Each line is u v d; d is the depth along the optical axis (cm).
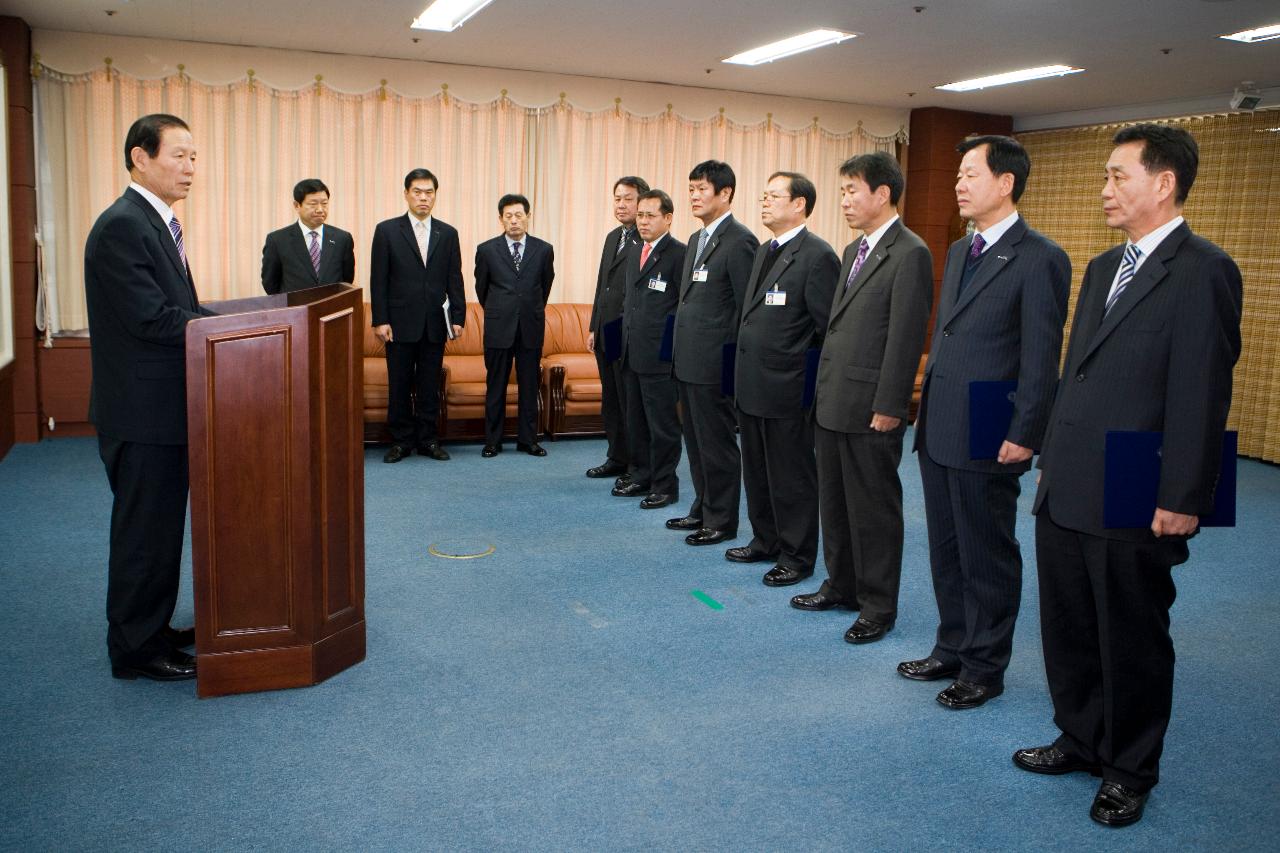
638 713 297
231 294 723
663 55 697
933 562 319
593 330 602
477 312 773
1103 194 238
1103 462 234
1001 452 279
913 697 313
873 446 342
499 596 396
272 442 290
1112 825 243
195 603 291
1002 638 305
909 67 713
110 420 289
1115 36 595
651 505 540
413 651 338
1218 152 775
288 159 724
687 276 463
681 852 227
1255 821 248
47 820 231
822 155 888
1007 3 528
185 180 294
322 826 233
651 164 827
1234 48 616
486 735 280
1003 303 282
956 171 907
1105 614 239
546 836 231
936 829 239
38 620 354
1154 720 244
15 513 489
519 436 682
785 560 419
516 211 646
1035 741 286
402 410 648
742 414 426
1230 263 223
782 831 237
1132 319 232
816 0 536
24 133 639
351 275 642
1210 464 219
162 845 223
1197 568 474
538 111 785
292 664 304
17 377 654
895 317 326
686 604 392
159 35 668
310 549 299
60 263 680
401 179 754
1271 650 369
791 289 388
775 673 329
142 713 286
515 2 559
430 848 225
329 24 627
